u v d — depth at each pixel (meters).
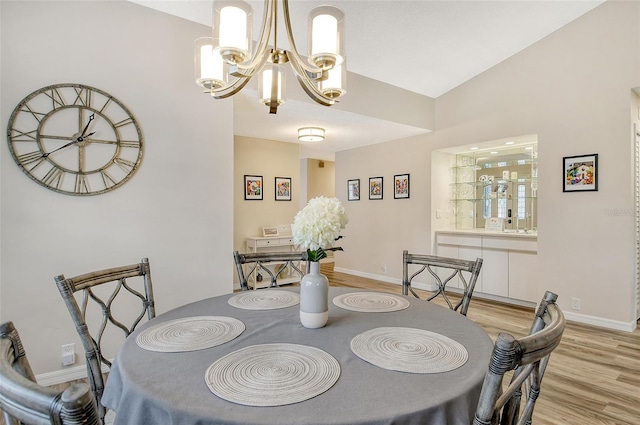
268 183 5.14
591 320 3.25
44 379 2.12
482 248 4.25
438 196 4.78
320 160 7.83
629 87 3.01
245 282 1.96
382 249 5.34
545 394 2.06
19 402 0.50
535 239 3.76
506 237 4.02
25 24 2.04
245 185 4.93
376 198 5.42
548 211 3.54
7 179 2.00
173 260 2.56
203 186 2.68
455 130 4.36
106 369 2.32
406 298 1.63
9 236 2.01
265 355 0.99
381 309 1.45
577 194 3.34
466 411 0.79
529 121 3.67
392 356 0.98
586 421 1.80
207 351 1.02
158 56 2.48
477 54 3.68
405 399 0.77
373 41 3.23
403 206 5.02
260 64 1.52
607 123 3.14
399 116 4.15
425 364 0.93
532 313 3.66
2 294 2.00
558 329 0.72
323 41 1.34
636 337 2.93
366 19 2.91
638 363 2.45
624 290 3.07
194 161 2.64
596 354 2.60
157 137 2.48
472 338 1.13
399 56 3.52
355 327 1.23
